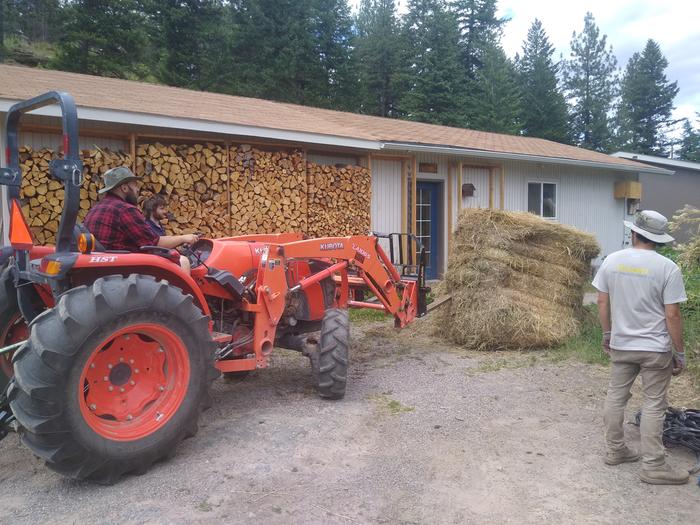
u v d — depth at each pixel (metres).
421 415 4.71
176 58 26.95
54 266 3.37
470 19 40.09
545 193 14.37
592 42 46.56
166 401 3.73
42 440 3.20
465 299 7.22
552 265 7.52
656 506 3.32
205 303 4.21
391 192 11.21
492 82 34.53
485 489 3.49
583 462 3.89
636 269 3.69
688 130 57.41
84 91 8.17
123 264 3.68
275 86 27.62
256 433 4.27
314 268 5.70
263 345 4.72
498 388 5.46
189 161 8.32
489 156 11.93
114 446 3.40
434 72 33.31
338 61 30.58
